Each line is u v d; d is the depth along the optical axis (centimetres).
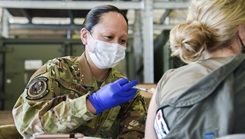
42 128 97
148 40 244
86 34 125
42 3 240
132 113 125
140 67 294
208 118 60
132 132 120
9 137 117
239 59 66
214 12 70
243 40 72
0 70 291
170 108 67
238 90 62
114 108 124
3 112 205
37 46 296
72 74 122
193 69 71
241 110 60
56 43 298
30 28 398
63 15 386
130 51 296
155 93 78
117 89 99
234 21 69
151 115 79
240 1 70
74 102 100
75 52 297
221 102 60
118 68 292
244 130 59
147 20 243
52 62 122
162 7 243
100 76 129
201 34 70
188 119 62
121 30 120
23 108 105
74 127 98
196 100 63
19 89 292
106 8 122
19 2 238
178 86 69
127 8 243
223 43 72
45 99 108
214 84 62
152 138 79
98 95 100
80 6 242
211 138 58
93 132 120
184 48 74
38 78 113
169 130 66
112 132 124
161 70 278
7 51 293
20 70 294
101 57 122
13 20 427
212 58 73
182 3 236
